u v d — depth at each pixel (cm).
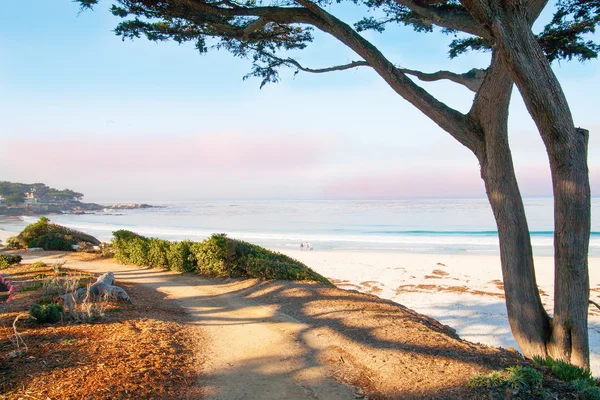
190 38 972
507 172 683
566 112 558
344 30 739
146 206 18638
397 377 489
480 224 6681
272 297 1004
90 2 758
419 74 888
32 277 1254
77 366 464
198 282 1303
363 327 699
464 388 436
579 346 614
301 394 457
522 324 675
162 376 475
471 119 713
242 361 566
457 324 1409
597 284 2009
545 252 3409
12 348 504
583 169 582
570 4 800
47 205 16450
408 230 5806
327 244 4275
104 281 981
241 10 767
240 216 10600
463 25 682
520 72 545
